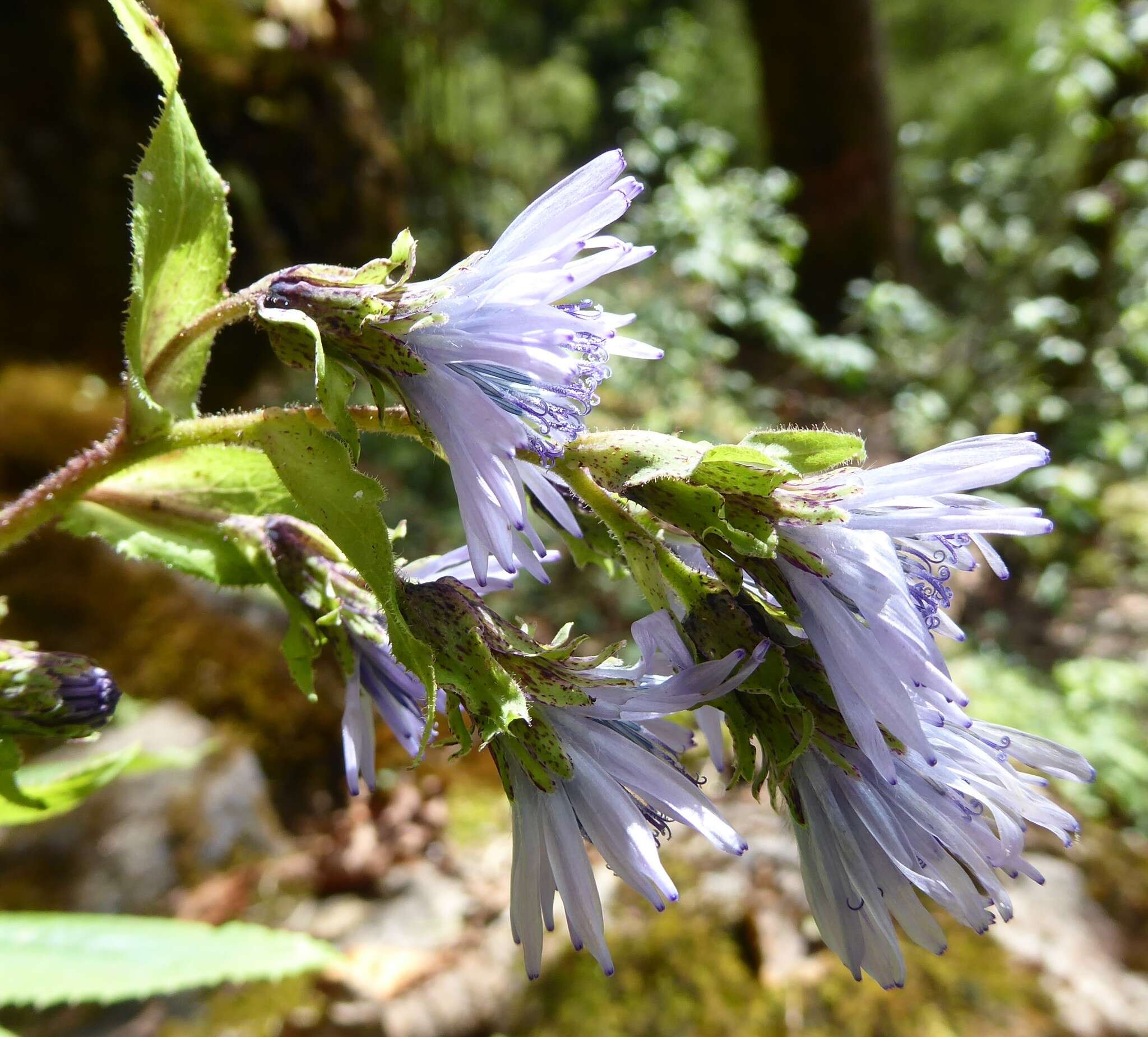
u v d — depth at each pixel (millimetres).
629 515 70
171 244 82
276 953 122
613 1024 151
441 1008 154
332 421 68
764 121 586
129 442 81
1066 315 410
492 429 66
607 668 71
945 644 325
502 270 67
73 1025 153
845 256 582
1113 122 418
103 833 180
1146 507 441
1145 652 360
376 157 370
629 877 68
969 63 864
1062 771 70
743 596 70
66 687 80
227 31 327
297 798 207
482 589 83
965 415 451
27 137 290
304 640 83
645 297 403
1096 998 162
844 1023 152
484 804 207
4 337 283
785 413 456
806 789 70
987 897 69
